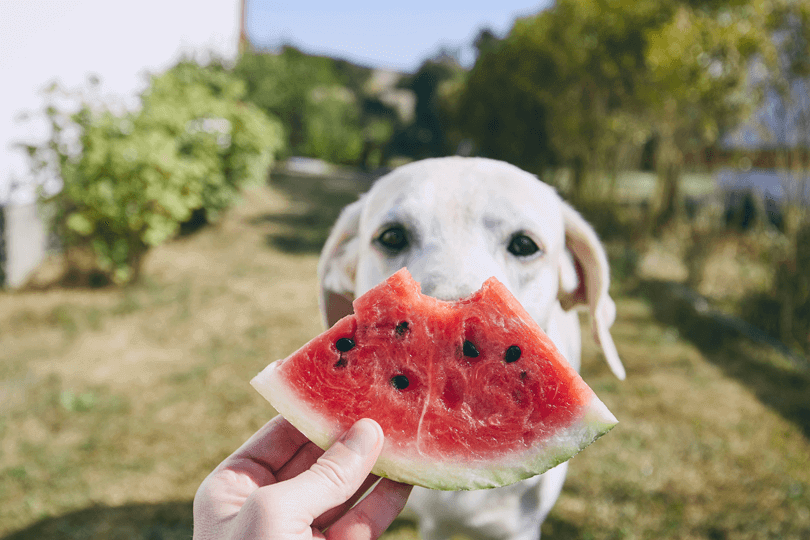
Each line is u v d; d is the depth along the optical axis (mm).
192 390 1014
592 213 2363
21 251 1497
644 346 1304
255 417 936
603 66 2061
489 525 506
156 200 1480
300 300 1506
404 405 278
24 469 783
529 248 422
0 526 690
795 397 1066
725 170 1959
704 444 901
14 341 1164
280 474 341
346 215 531
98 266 1521
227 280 1661
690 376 1147
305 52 6531
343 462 270
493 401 276
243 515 265
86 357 1118
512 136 3029
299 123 6070
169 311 1384
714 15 1507
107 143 1421
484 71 3088
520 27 2742
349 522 325
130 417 924
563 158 2748
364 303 283
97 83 1737
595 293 514
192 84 2160
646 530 713
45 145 1497
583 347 1292
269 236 2256
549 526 715
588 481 803
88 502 734
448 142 4590
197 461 823
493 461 271
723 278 1694
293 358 281
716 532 716
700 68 1492
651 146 3113
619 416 981
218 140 2074
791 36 1263
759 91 1407
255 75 4695
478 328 281
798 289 1274
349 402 279
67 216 1509
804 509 759
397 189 434
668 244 2094
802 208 1303
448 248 380
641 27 1866
